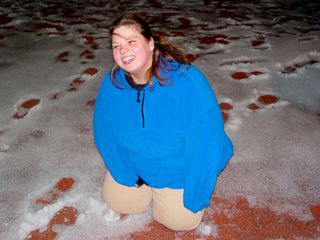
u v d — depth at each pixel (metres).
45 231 2.10
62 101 3.36
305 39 4.80
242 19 5.77
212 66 4.02
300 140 2.79
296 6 6.61
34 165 2.60
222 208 2.22
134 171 1.94
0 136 2.90
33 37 5.03
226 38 4.88
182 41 4.77
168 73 1.54
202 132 1.57
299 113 3.12
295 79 3.70
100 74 3.86
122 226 2.12
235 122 2.99
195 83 1.55
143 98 1.59
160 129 1.63
